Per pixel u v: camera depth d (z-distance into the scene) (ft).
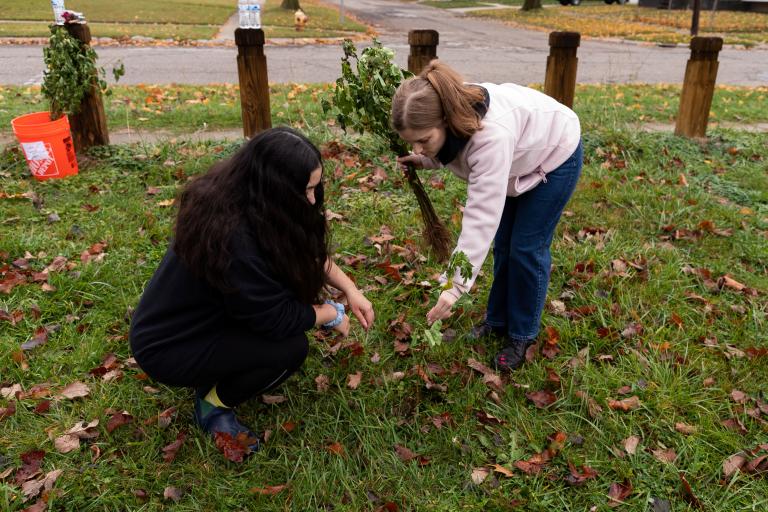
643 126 21.71
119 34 43.11
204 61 35.35
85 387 8.48
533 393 8.71
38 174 14.78
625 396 8.74
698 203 14.64
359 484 7.30
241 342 7.11
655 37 55.57
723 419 8.47
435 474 7.50
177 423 8.05
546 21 69.41
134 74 30.55
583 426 8.31
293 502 7.02
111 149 16.53
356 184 15.24
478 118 7.02
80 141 16.46
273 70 33.06
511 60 40.22
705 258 12.55
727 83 35.27
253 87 16.99
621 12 82.23
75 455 7.51
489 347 9.73
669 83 33.88
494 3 98.89
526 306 8.98
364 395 8.63
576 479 7.41
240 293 6.42
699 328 10.13
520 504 7.14
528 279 8.69
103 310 10.17
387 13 77.05
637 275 11.61
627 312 10.51
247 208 6.26
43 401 8.22
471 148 7.14
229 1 77.20
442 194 14.66
